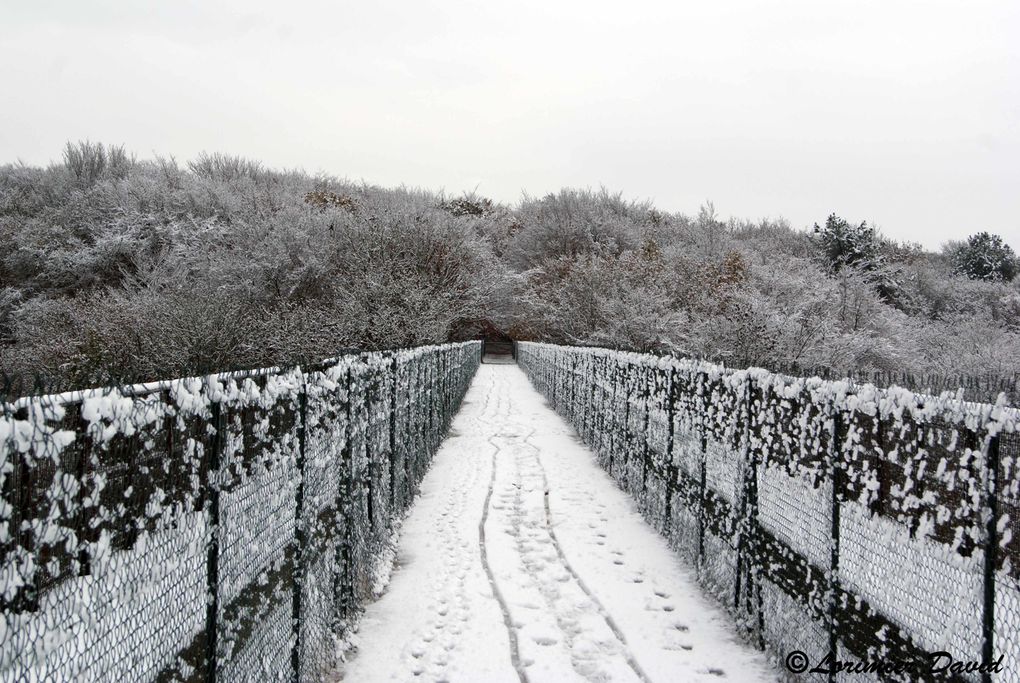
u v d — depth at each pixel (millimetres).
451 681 4750
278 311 21906
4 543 1621
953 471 3004
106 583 2051
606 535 8273
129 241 28484
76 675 1896
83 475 1968
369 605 6109
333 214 31266
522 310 40719
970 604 2846
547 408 22156
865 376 4219
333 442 5098
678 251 34969
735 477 5848
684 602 6234
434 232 31844
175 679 2508
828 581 4160
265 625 3564
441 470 11961
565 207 56062
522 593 6395
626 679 4805
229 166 51031
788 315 18984
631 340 22844
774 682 4785
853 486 3924
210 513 2811
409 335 22031
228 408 3021
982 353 22906
